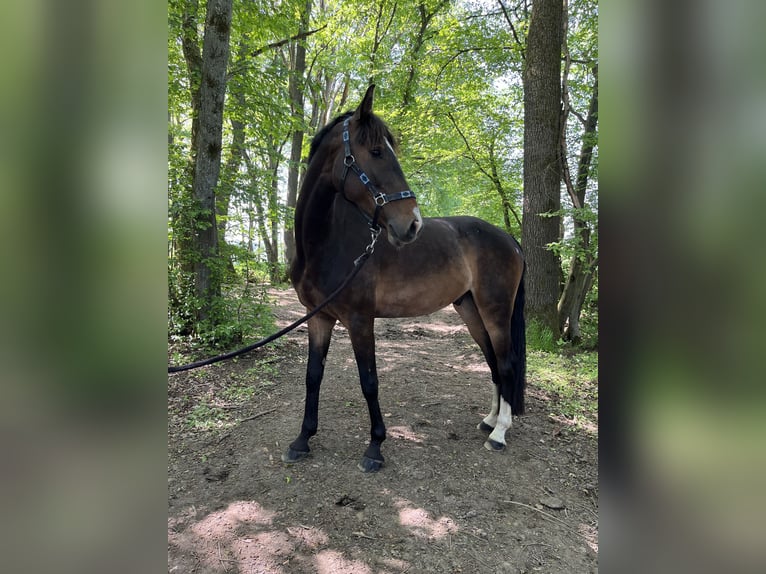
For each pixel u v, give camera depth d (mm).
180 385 3781
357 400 3607
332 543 1947
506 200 8242
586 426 3268
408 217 2191
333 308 2572
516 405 2930
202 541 1941
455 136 8445
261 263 5176
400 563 1837
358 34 11852
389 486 2383
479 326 3238
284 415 3275
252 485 2373
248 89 5531
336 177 2367
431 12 9836
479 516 2150
